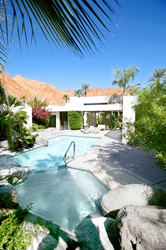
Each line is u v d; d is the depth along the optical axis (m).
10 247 2.41
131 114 9.44
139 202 3.25
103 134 14.73
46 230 2.77
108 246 2.35
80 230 2.71
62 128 20.17
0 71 2.80
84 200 4.25
